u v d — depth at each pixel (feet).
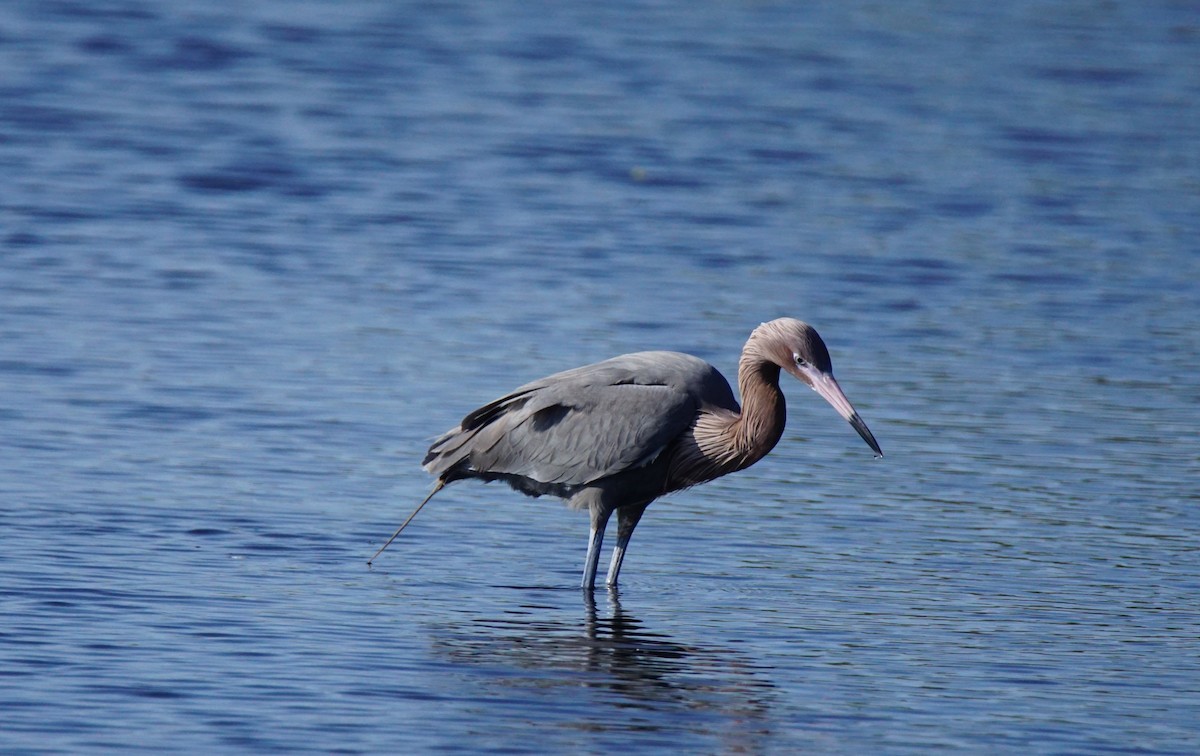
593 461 37.60
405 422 49.88
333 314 62.08
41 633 32.35
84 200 77.87
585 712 29.50
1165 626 35.37
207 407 50.52
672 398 37.99
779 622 35.24
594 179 86.33
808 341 37.19
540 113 98.94
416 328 60.54
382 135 93.09
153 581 36.09
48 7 120.06
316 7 125.29
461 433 39.32
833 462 48.29
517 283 67.67
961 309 66.64
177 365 54.75
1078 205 84.43
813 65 113.70
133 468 44.50
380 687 30.42
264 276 67.26
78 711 28.50
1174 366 59.36
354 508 42.55
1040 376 57.82
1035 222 81.20
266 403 51.19
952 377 57.36
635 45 117.29
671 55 114.93
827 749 28.09
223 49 111.34
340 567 38.11
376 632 33.63
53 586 35.24
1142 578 38.70
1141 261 74.74
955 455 48.96
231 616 34.09
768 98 104.53
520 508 43.91
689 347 59.16
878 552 40.45
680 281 69.05
